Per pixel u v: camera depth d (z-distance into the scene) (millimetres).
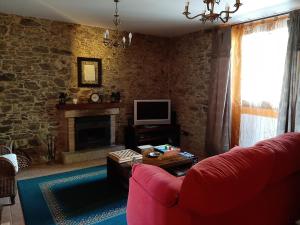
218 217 1466
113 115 4902
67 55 4422
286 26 3500
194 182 1330
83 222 2463
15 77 4004
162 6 3400
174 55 5504
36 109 4227
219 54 4344
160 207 1593
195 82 5012
